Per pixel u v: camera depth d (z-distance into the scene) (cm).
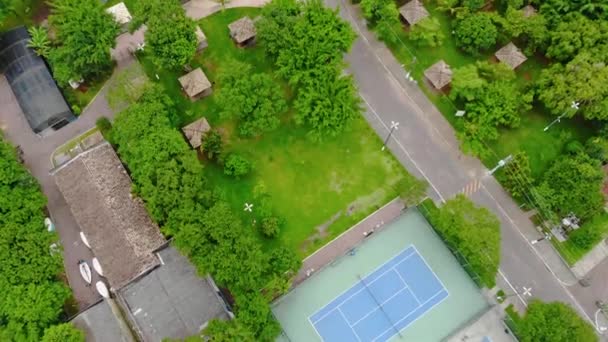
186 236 6006
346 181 7056
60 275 6531
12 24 7494
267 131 7194
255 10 7825
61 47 6919
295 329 6219
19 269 5959
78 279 6569
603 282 6825
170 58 6894
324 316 6294
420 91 7538
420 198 6831
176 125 6994
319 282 6431
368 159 7175
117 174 6612
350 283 6438
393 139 7281
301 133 7238
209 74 7438
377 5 7512
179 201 6134
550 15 7550
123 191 6531
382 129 7325
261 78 6738
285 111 6988
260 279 5997
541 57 7756
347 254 6544
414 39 7594
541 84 7194
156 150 6297
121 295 6150
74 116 7162
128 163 6475
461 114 7206
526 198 6962
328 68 6856
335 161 7138
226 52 7550
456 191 7088
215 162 7000
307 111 6738
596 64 7050
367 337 6244
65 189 6569
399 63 7662
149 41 6850
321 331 6234
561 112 7181
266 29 6981
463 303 6406
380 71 7619
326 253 6744
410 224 6694
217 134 6869
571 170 6831
